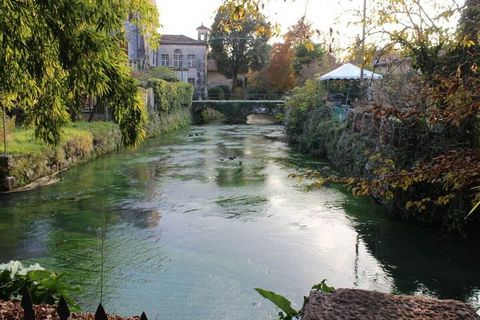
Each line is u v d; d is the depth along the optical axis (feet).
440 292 29.12
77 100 18.11
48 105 18.93
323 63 115.65
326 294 9.34
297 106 99.91
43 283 17.03
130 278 30.14
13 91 18.06
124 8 18.03
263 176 63.72
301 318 9.09
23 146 58.80
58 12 13.91
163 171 67.46
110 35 17.33
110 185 57.36
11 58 15.28
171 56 189.78
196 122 163.32
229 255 34.55
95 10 14.96
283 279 30.55
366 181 16.35
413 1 18.75
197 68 191.01
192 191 54.80
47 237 37.86
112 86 16.08
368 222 42.29
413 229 40.19
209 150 90.02
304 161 75.72
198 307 26.30
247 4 12.53
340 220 43.11
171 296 27.63
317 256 34.55
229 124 157.48
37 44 14.40
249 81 188.85
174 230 40.29
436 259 34.01
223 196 52.39
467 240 37.35
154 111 118.93
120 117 16.61
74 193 52.65
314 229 40.68
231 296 27.84
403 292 29.09
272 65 168.55
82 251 34.86
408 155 37.73
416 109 17.16
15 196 50.67
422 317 8.48
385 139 40.14
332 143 71.92
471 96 12.94
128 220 43.06
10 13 13.08
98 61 14.84
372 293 9.37
